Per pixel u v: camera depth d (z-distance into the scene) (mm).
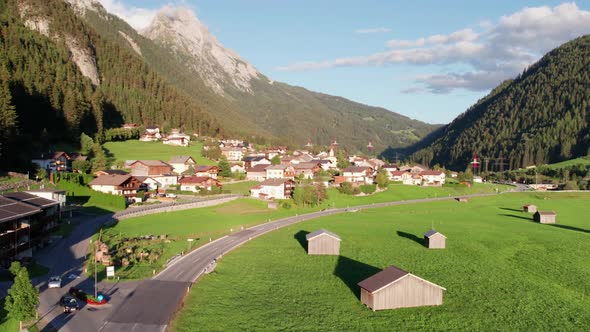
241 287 68000
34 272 67375
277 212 143000
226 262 80750
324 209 155875
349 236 108812
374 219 136125
